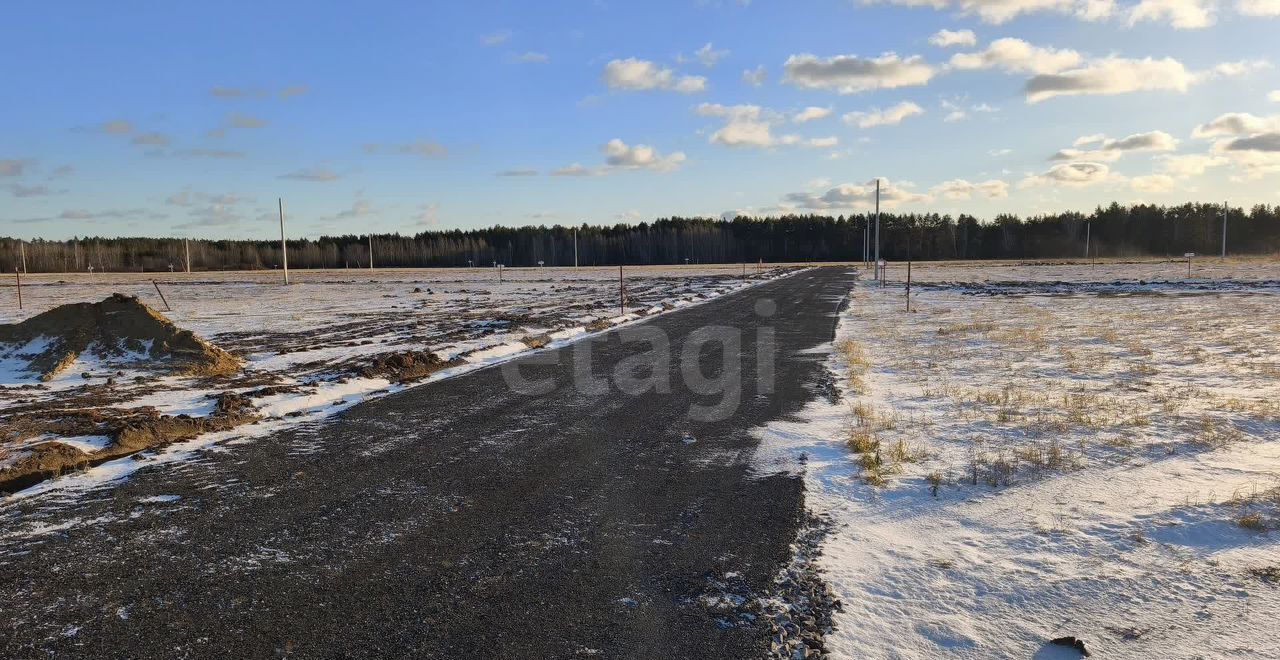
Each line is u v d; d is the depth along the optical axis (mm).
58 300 35906
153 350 14383
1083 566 4645
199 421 8875
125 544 5219
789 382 11656
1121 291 35750
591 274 75188
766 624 4000
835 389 10914
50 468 7246
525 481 6648
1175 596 4207
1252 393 9969
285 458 7461
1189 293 33281
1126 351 14453
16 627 4043
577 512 5824
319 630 3977
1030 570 4617
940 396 10203
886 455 7277
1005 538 5148
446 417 9383
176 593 4449
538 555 4980
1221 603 4105
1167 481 6223
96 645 3844
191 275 83250
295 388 11289
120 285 55469
